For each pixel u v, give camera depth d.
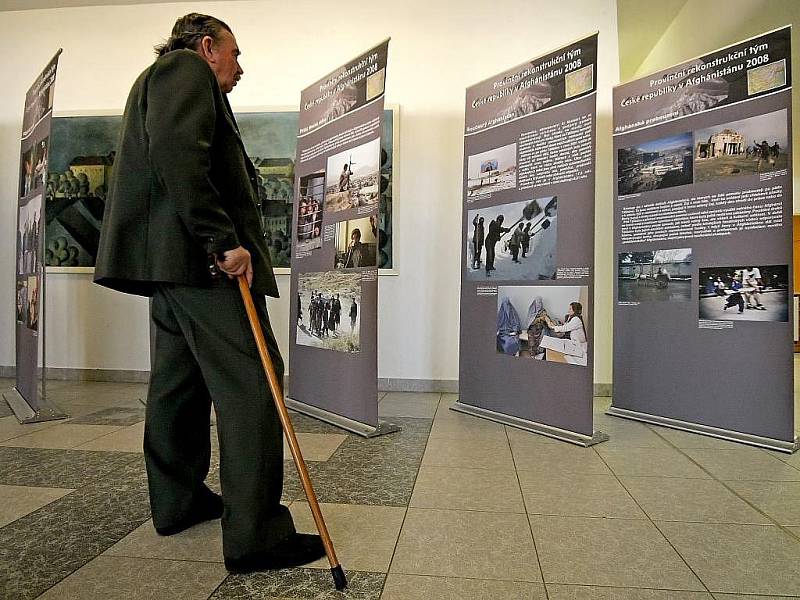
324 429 3.50
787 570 1.67
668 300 3.65
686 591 1.54
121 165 1.73
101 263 1.67
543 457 2.90
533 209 3.57
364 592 1.52
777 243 3.18
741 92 3.34
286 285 5.10
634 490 2.39
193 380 1.87
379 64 3.45
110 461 2.76
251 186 1.82
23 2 5.33
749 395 3.24
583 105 3.31
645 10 5.77
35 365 3.81
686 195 3.57
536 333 3.52
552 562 1.71
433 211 4.93
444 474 2.61
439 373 4.92
